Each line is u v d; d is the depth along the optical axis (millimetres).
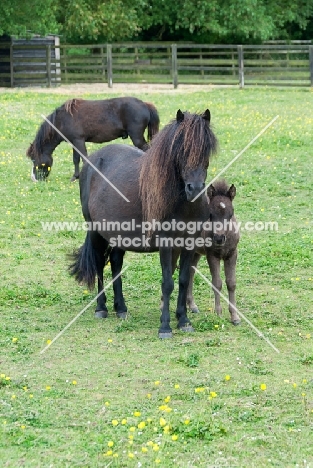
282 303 10281
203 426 6719
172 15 45156
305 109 26359
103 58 35156
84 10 41156
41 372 8016
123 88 33875
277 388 7566
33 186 16828
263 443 6488
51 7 37062
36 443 6500
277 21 47594
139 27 45438
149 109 17406
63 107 17062
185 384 7668
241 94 30781
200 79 36094
